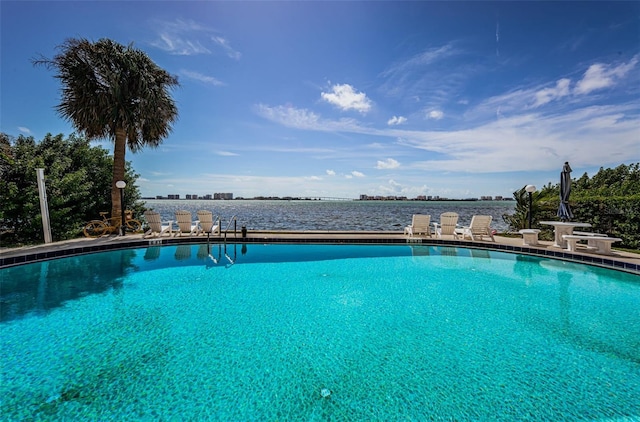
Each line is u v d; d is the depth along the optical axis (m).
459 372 2.72
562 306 4.40
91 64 9.35
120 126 9.65
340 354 3.03
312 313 4.12
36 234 8.62
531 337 3.41
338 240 9.16
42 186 7.92
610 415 2.17
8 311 4.06
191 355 2.98
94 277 5.75
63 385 2.47
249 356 2.97
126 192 11.63
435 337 3.42
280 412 2.20
